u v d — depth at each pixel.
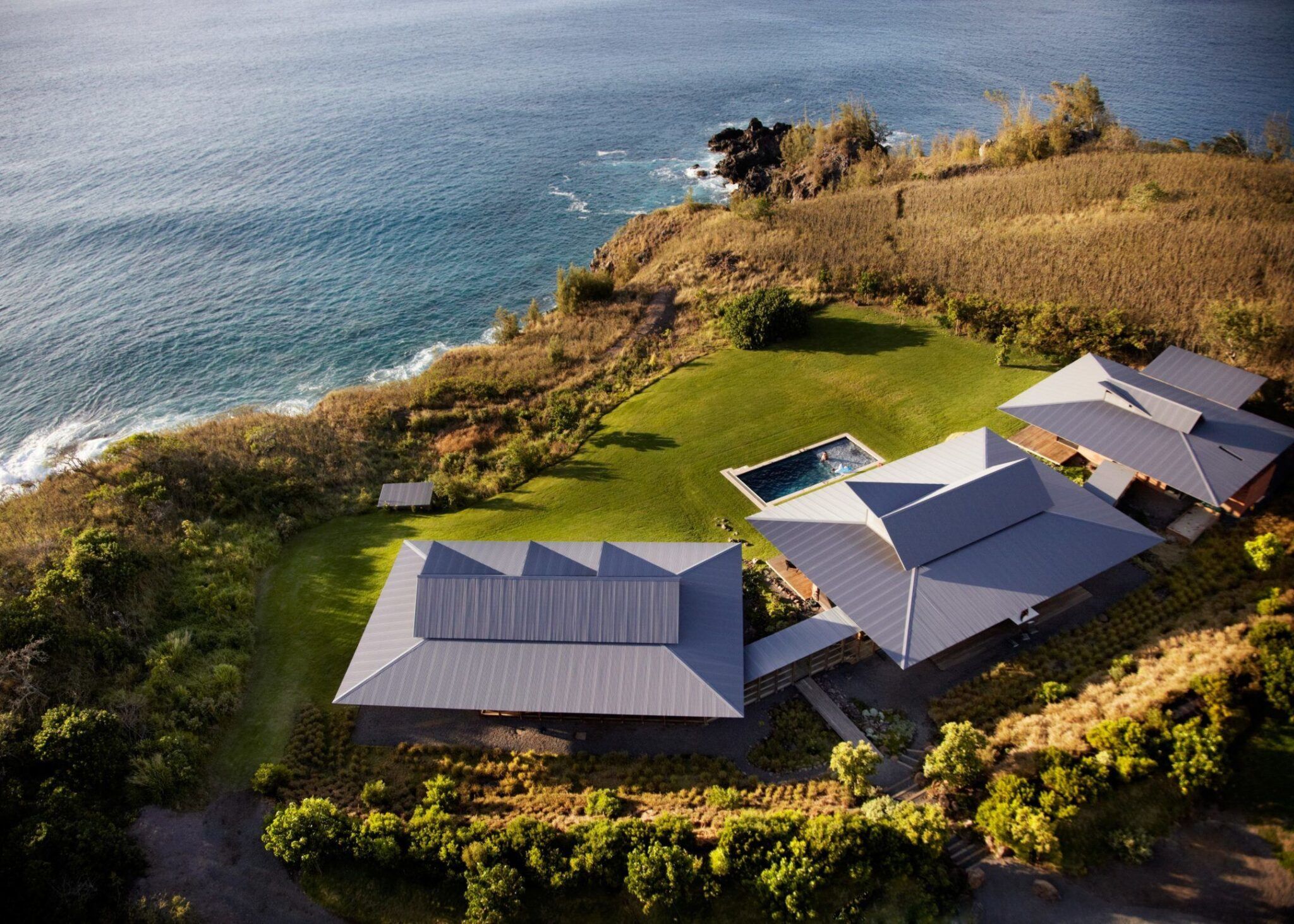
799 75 169.62
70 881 27.58
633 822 29.19
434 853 29.05
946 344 59.41
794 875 26.67
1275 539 37.22
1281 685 30.73
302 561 45.91
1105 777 29.17
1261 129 116.62
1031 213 74.06
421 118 152.00
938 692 35.25
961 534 36.88
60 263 98.88
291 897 29.03
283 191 119.06
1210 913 26.20
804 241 75.75
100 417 71.88
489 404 61.19
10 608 36.56
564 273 77.00
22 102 171.50
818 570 36.94
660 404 57.31
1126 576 39.28
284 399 73.50
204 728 35.31
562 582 35.19
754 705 35.44
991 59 170.88
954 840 29.14
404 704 33.03
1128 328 53.94
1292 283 54.47
